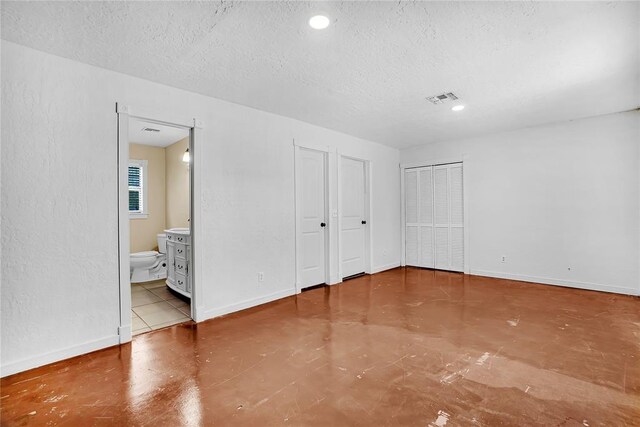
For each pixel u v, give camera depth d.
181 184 5.25
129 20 1.94
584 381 1.97
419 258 5.83
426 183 5.70
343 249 4.98
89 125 2.49
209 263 3.20
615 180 3.96
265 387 1.95
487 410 1.70
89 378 2.07
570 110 3.80
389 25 2.03
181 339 2.70
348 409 1.73
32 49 2.25
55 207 2.33
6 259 2.15
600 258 4.07
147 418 1.67
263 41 2.20
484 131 4.76
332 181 4.64
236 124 3.43
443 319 3.13
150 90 2.81
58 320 2.34
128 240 2.68
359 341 2.62
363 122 4.22
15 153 2.18
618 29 2.09
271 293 3.77
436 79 2.86
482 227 5.05
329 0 1.78
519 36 2.17
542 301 3.69
